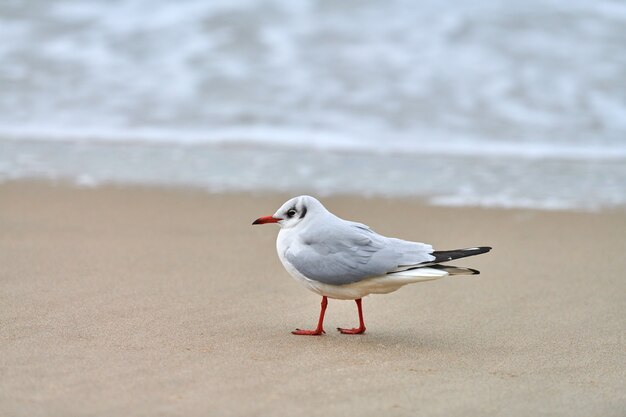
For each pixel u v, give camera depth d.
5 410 6.08
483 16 24.03
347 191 15.57
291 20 23.73
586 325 9.06
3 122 19.25
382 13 24.08
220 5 24.41
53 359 7.24
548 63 21.97
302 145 18.61
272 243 12.38
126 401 6.34
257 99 20.44
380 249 8.06
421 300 9.97
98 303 9.20
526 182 16.48
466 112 20.06
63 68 21.64
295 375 7.10
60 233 12.46
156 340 7.98
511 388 7.00
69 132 19.02
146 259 11.27
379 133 19.16
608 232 13.44
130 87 20.91
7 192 14.82
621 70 21.66
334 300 9.84
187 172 16.64
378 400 6.59
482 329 8.86
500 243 12.76
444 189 15.88
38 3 24.52
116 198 14.73
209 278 10.51
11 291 9.54
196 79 21.25
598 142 19.02
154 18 23.84
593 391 6.98
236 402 6.41
